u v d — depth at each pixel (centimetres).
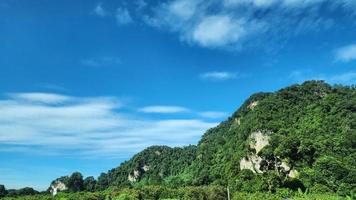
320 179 12338
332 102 18875
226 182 17888
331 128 16562
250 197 12000
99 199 16575
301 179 13325
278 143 15200
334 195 11144
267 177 13412
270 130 18125
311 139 15700
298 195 11831
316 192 11950
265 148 15400
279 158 14800
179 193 14900
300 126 18112
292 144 14712
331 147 14625
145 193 16050
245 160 18525
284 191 12344
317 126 17075
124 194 15800
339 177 11875
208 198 12438
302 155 14638
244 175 15238
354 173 11512
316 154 14488
